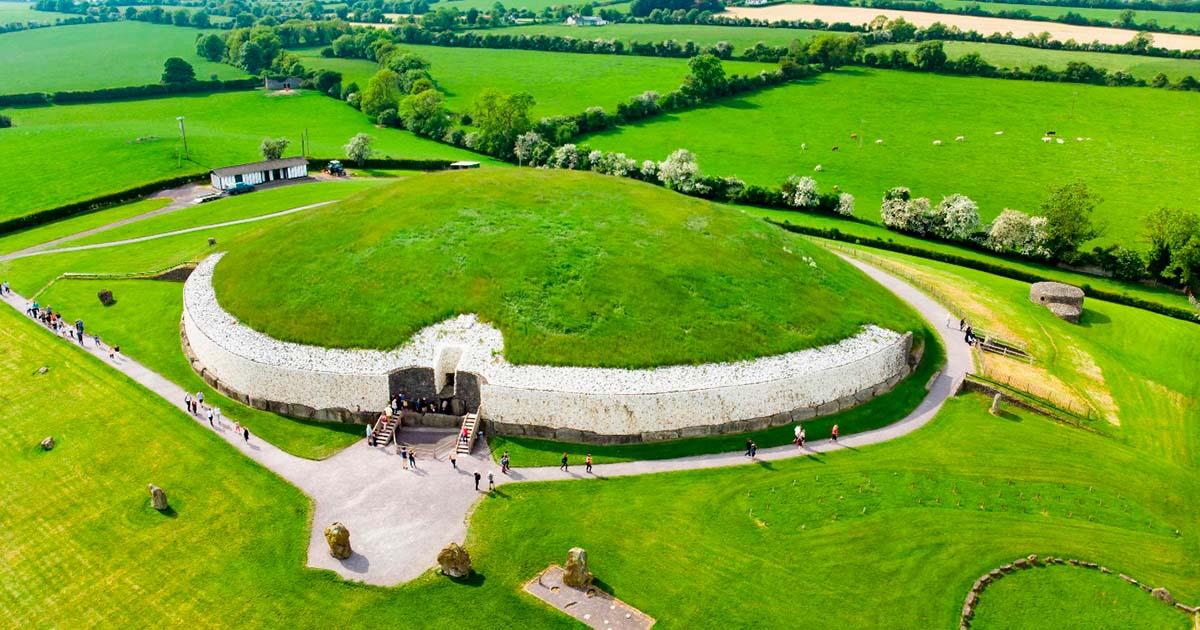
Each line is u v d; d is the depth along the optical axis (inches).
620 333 2400.3
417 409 2330.2
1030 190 5103.3
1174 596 1780.3
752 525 1941.4
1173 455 2341.3
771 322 2544.3
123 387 2513.5
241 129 6466.5
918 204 4416.8
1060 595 1766.7
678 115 6756.9
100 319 2994.6
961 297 3351.4
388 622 1653.5
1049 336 3043.8
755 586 1758.1
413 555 1834.4
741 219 3184.1
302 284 2642.7
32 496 2028.8
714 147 6003.9
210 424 2331.4
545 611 1681.8
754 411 2325.3
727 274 2714.1
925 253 4158.5
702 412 2274.9
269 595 1720.0
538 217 2933.1
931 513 2004.2
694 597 1726.1
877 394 2532.0
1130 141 5866.1
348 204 3147.1
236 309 2628.0
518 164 5876.0
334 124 6756.9
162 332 2883.9
